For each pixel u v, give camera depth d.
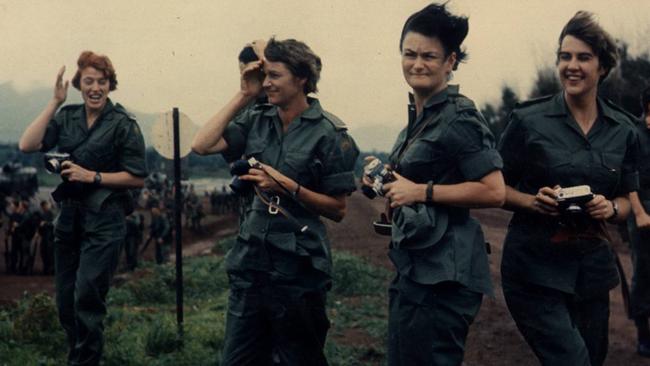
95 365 5.46
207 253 20.08
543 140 4.08
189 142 6.89
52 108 5.55
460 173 3.66
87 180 5.38
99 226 5.40
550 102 4.14
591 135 4.06
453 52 3.68
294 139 4.13
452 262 3.57
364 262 12.88
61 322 5.65
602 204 3.87
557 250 4.01
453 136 3.58
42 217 17.16
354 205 45.22
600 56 3.99
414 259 3.63
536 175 4.13
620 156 4.05
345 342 6.99
